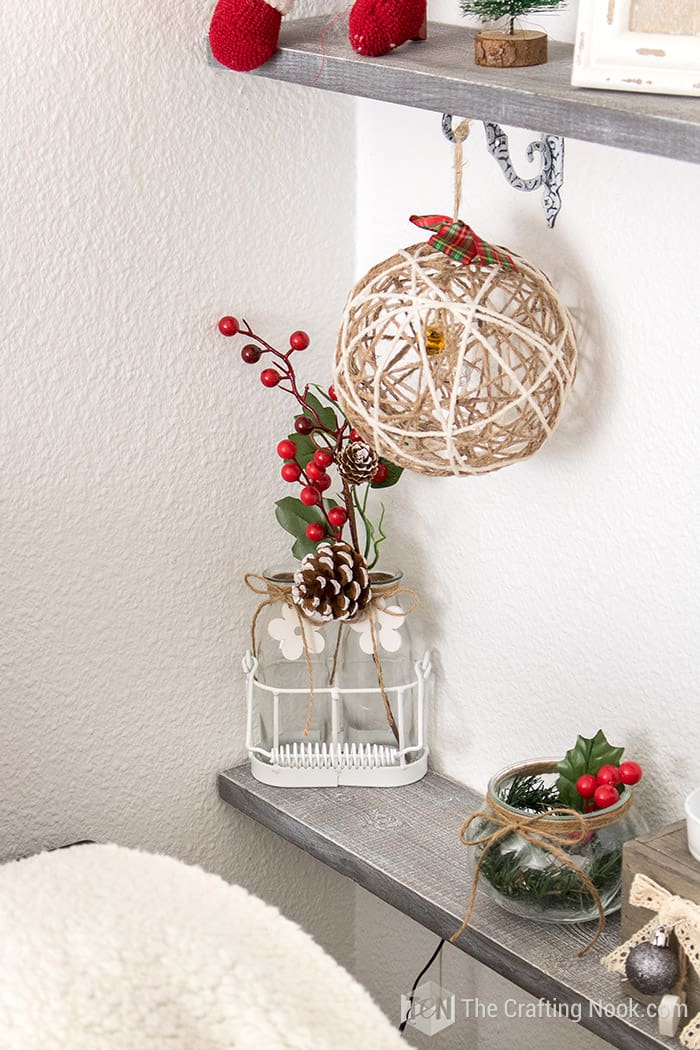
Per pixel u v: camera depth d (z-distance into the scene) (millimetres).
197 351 1361
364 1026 900
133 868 1041
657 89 903
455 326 1117
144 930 920
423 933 1622
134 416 1327
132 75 1237
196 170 1309
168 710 1442
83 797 1395
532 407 1125
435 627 1490
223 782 1494
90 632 1352
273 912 1001
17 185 1186
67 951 889
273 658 1435
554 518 1315
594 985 1146
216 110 1308
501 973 1207
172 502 1383
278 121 1360
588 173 1190
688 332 1144
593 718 1327
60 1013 841
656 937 1067
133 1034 846
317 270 1446
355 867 1347
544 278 1156
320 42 1164
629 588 1257
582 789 1200
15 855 1354
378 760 1470
